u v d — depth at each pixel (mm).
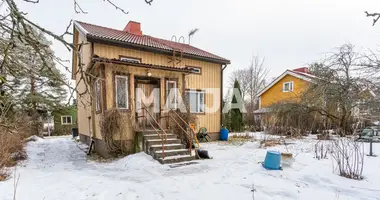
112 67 7277
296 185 4078
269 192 3748
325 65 10641
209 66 11383
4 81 2150
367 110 9797
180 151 6652
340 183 4141
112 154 7156
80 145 11227
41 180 4621
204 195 3670
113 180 4598
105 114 7016
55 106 17531
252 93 28062
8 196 3594
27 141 11461
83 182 4434
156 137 7168
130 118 7488
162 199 3525
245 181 4344
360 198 3457
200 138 10688
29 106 13758
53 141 13578
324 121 12391
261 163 5688
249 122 18312
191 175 4902
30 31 2100
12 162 5984
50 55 2125
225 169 5348
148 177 4785
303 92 11969
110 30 10812
